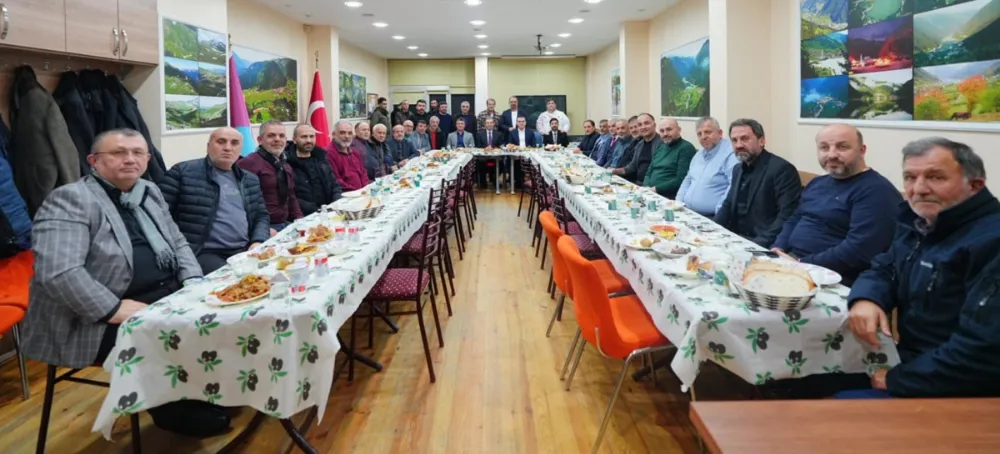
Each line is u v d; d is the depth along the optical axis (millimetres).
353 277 2096
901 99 3451
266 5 6742
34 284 1906
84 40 3197
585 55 12617
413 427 2277
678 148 4977
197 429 2189
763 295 1636
